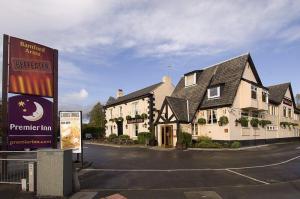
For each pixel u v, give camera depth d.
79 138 16.02
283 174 13.91
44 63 13.90
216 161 18.50
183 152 24.56
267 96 33.97
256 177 13.13
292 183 11.90
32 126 13.28
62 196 9.37
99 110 63.91
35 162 10.07
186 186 11.26
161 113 32.16
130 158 20.53
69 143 15.90
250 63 32.62
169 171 14.64
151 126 35.69
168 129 30.98
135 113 39.47
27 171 11.05
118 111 44.22
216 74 33.59
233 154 22.61
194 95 33.00
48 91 13.91
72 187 10.19
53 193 9.43
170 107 30.73
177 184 11.62
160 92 37.66
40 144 13.41
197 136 30.70
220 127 29.22
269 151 25.03
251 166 16.34
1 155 11.80
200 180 12.41
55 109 14.07
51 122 13.82
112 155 22.83
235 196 9.66
